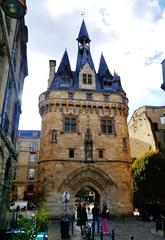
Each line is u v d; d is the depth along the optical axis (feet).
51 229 56.08
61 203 80.48
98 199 90.38
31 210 107.76
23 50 61.57
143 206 82.84
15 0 22.34
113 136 93.50
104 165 88.28
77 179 84.84
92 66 108.17
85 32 121.80
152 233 50.03
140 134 139.64
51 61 113.50
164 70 71.15
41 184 84.53
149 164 108.27
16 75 54.60
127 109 102.32
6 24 39.60
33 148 164.76
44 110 95.61
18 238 21.91
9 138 49.96
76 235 47.14
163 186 104.12
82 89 98.43
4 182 50.42
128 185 88.58
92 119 94.27
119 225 63.46
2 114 40.34
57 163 84.99
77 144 89.25
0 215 45.55
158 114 137.28
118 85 107.34
